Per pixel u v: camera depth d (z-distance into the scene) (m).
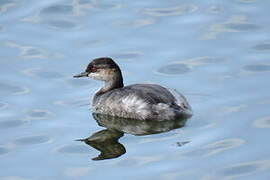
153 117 15.17
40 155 14.06
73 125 15.60
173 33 19.98
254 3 21.30
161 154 13.66
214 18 20.61
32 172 13.29
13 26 20.52
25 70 18.45
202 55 18.91
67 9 21.53
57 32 20.27
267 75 17.61
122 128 15.40
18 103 16.78
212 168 12.94
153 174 12.83
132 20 20.78
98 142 14.59
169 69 18.34
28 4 21.67
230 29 20.03
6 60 18.91
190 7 21.39
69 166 13.48
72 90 17.61
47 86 17.73
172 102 15.07
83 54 19.14
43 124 15.64
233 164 13.05
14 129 15.39
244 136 14.23
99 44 19.62
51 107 16.58
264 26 20.03
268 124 14.77
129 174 12.91
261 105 15.86
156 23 20.55
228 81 17.47
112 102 15.88
